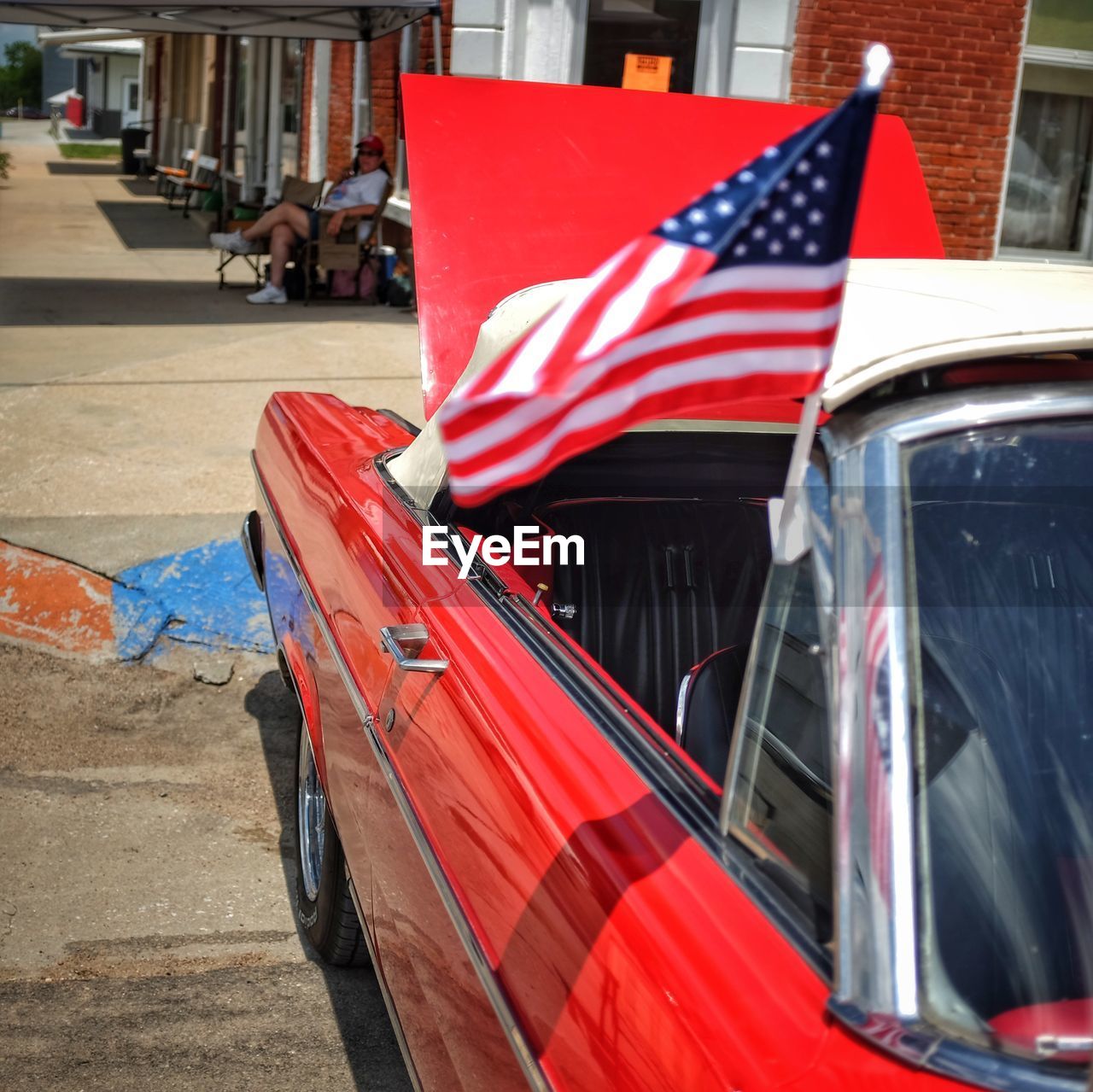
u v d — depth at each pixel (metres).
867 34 8.89
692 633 2.48
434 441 2.62
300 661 3.01
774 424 2.64
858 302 1.71
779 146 1.23
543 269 3.33
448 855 1.83
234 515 5.68
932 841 1.33
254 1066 2.68
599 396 1.24
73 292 11.21
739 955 1.29
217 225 15.88
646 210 3.50
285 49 16.41
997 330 1.51
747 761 1.45
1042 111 9.47
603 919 1.43
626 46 9.02
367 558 2.54
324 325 9.88
